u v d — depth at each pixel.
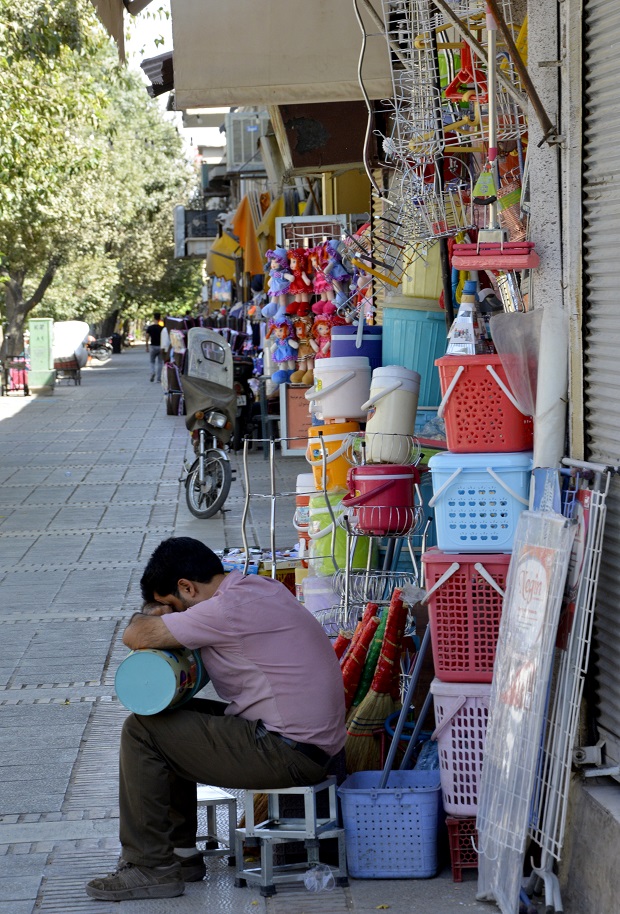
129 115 44.81
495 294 5.24
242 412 16.31
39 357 28.70
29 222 29.88
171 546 4.09
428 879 4.01
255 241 18.61
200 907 3.83
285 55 6.20
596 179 3.88
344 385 6.27
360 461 5.72
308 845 3.96
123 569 9.34
